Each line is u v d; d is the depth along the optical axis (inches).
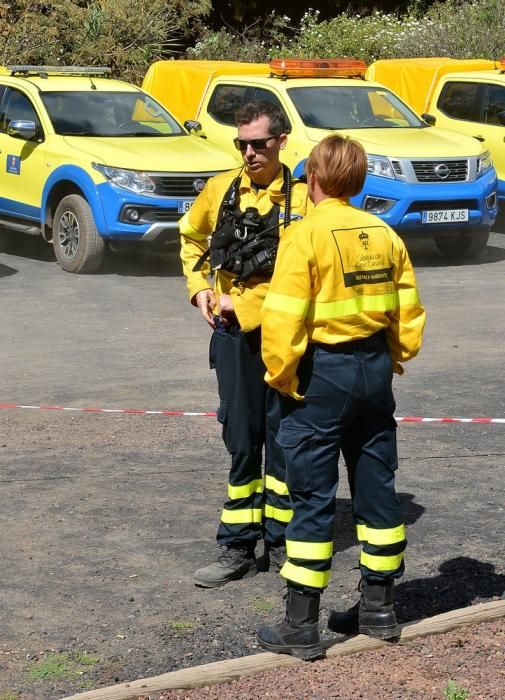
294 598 188.2
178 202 591.2
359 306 184.7
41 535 251.0
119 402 366.0
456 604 212.4
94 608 213.6
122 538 248.8
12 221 653.3
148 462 303.0
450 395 365.7
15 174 642.2
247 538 227.5
